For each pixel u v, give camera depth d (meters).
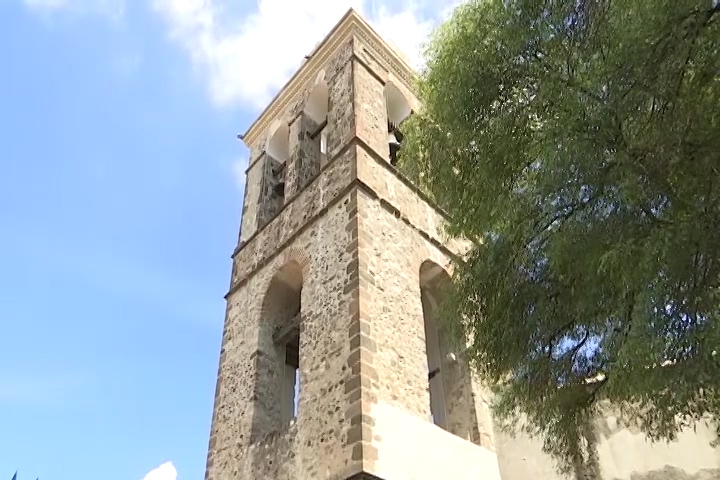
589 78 6.36
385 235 12.68
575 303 6.68
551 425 8.21
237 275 15.59
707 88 5.39
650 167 5.53
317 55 17.67
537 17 7.12
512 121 7.23
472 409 12.30
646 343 4.99
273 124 18.84
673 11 5.42
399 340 11.21
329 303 11.59
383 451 9.35
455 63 7.94
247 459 11.36
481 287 7.60
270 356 13.27
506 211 7.07
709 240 4.93
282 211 15.21
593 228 5.98
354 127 14.21
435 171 8.54
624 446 11.38
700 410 6.28
